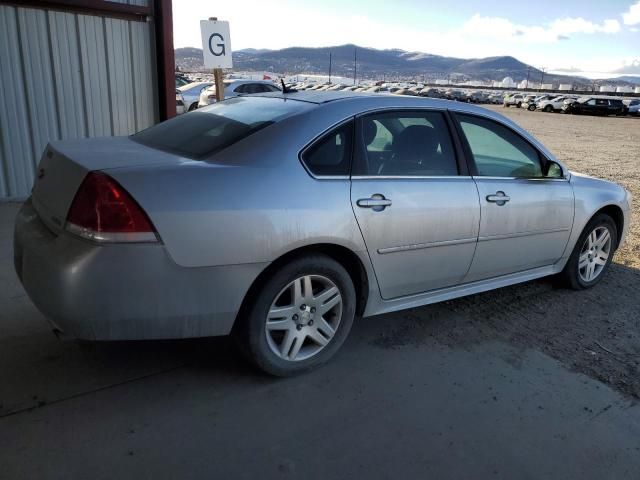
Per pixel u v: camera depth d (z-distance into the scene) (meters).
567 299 4.53
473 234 3.63
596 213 4.58
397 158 3.35
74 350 3.27
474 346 3.62
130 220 2.44
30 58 6.60
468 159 3.67
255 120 3.11
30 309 3.76
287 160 2.88
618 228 4.94
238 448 2.51
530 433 2.75
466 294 3.87
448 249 3.54
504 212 3.79
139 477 2.30
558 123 32.91
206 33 7.32
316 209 2.88
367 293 3.29
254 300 2.85
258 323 2.88
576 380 3.27
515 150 4.02
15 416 2.63
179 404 2.81
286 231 2.78
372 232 3.12
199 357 3.28
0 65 6.40
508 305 4.34
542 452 2.61
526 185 3.96
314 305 3.06
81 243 2.46
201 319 2.68
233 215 2.64
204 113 3.55
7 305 3.80
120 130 7.60
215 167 2.71
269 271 2.86
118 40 7.30
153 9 7.49
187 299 2.61
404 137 3.41
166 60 7.62
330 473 2.39
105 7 6.97
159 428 2.62
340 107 3.18
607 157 16.00
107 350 3.29
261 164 2.82
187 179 2.59
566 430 2.79
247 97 3.72
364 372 3.22
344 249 3.09
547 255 4.27
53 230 2.66
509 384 3.18
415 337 3.70
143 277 2.49
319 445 2.57
